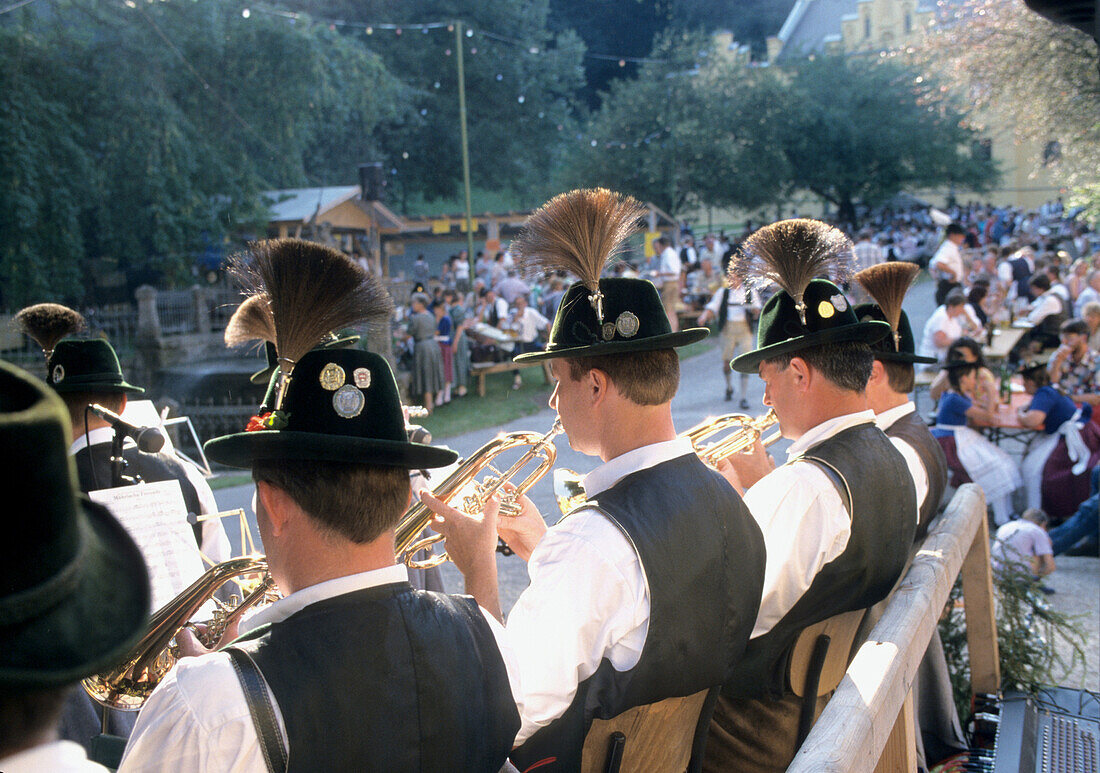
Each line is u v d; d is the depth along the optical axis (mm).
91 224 20375
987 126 13289
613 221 1785
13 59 17625
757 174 33281
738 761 2090
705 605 1653
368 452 1242
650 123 33531
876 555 2045
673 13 50969
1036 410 5875
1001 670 2984
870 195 37438
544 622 1577
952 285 11367
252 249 1367
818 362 2145
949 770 2609
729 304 10352
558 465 7543
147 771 1089
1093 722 2709
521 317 12875
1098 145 10891
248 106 20812
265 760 1095
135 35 18797
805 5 51344
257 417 1318
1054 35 10836
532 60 41031
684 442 1819
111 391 2693
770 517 2000
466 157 17984
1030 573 3223
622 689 1600
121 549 823
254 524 5855
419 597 1320
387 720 1173
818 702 2180
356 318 1323
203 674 1123
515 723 1365
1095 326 8438
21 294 18156
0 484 676
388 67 37906
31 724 717
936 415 6781
